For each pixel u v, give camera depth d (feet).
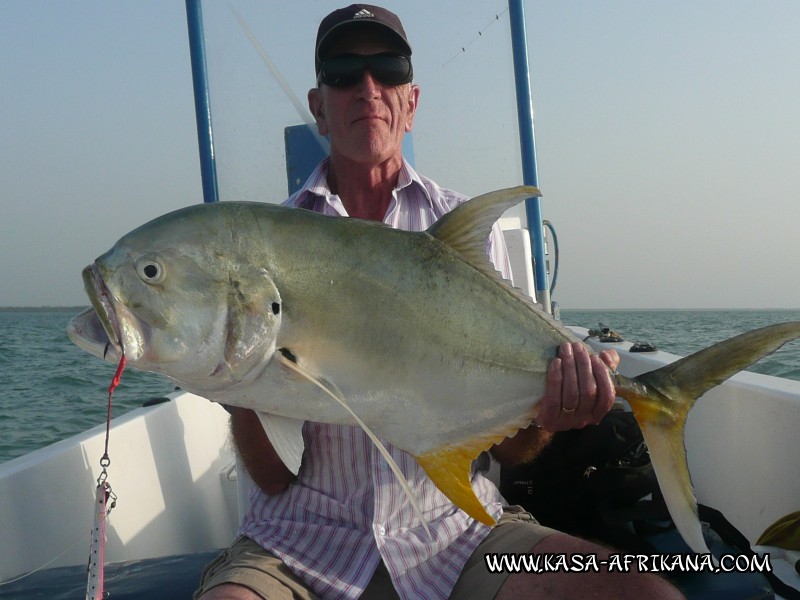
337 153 4.01
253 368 2.68
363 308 2.77
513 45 5.93
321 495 3.49
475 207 2.93
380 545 3.32
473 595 3.26
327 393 2.75
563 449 4.27
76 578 3.62
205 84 5.79
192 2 5.76
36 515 4.00
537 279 6.31
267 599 3.06
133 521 4.66
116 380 2.56
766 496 4.28
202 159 5.82
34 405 13.57
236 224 2.69
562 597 3.09
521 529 3.51
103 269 2.58
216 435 6.03
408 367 2.83
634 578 3.11
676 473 3.02
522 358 2.97
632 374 6.14
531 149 6.01
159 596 3.44
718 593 3.26
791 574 3.72
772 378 4.58
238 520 5.89
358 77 3.83
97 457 4.50
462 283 2.92
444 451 2.92
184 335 2.60
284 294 2.69
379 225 2.87
